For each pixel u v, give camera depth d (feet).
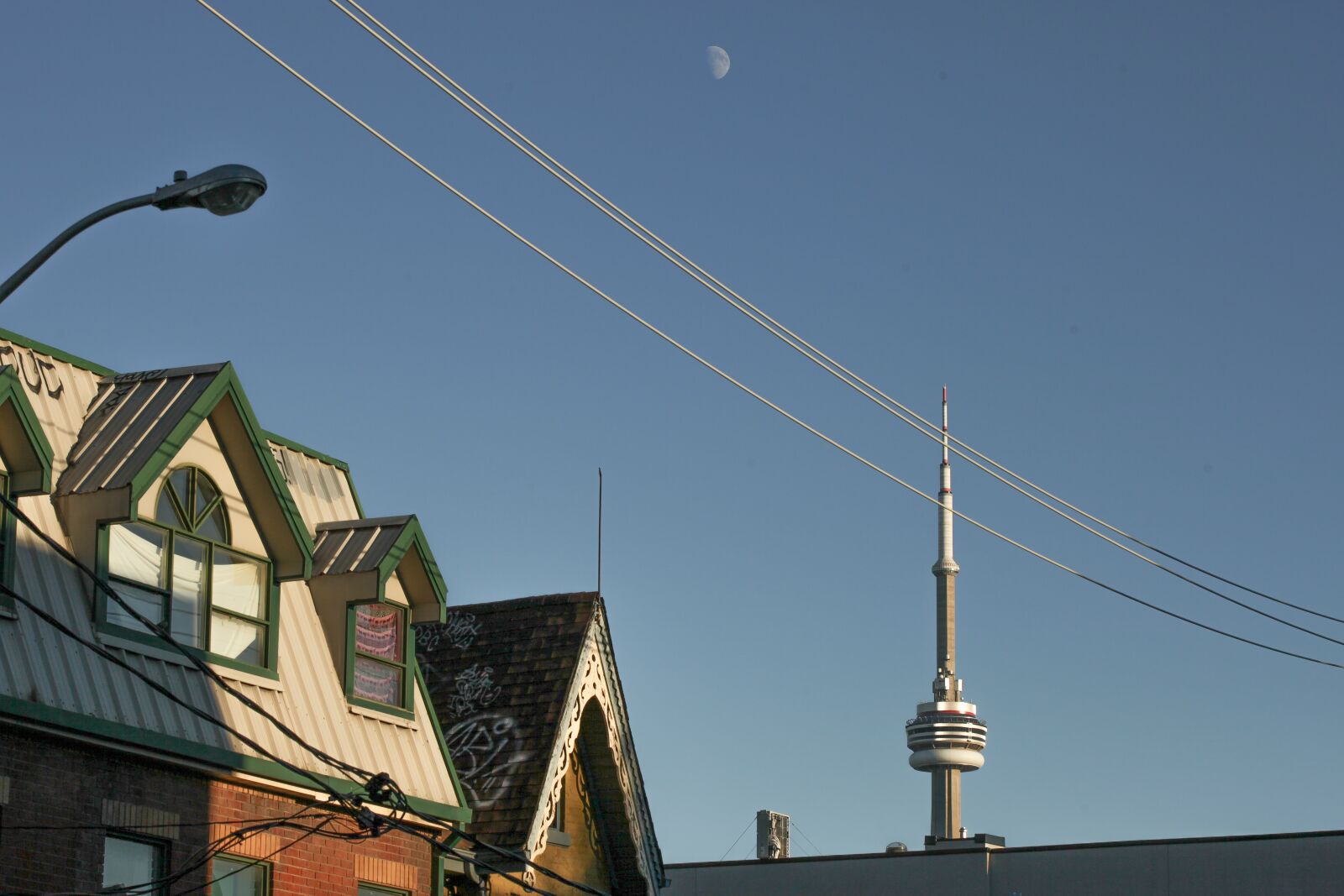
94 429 75.87
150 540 75.31
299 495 90.48
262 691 79.30
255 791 77.36
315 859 80.02
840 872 201.05
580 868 101.50
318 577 86.43
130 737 69.67
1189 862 182.29
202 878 73.15
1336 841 175.63
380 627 89.30
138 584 74.08
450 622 106.93
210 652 77.00
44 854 65.77
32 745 66.28
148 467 72.95
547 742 96.48
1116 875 185.57
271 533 81.71
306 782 79.20
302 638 84.53
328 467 94.32
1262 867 178.50
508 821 92.73
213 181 52.85
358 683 86.79
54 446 74.18
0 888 63.77
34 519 71.31
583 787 103.24
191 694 74.74
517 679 100.94
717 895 206.69
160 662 73.87
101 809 68.74
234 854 75.72
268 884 77.25
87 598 71.56
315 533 89.20
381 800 70.03
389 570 86.38
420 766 88.53
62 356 77.97
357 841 82.64
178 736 72.49
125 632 72.38
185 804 73.20
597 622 103.45
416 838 86.94
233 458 80.53
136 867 71.00
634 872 104.27
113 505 71.92
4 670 65.72
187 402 76.54
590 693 101.24
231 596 79.61
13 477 69.51
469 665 103.35
